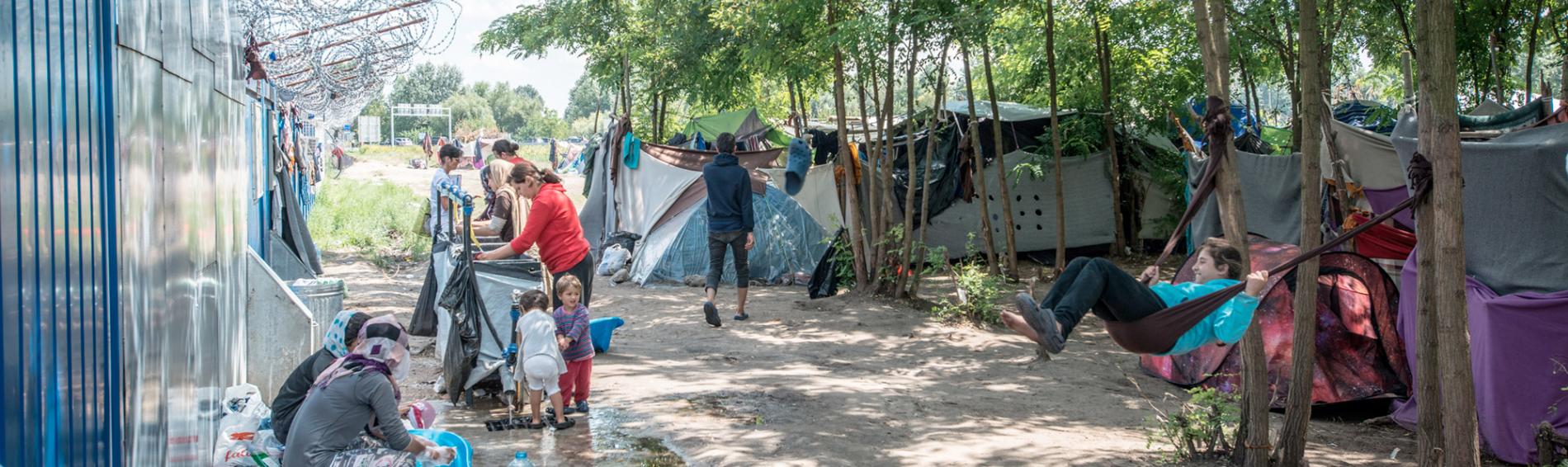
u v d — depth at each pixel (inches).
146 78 160.4
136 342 149.2
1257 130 706.2
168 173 176.1
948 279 594.9
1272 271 182.2
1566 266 276.2
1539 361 275.3
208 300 216.5
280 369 284.4
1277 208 488.7
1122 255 692.1
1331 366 331.9
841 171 625.6
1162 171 690.2
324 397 175.6
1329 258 338.6
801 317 458.6
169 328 172.2
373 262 616.4
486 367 284.8
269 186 480.4
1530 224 281.9
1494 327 281.3
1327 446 290.8
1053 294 174.7
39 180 108.4
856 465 245.8
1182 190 692.1
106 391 132.6
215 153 240.1
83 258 123.8
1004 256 659.4
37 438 105.7
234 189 277.1
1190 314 171.8
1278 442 252.7
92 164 129.1
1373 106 658.8
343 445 177.0
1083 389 343.0
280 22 334.3
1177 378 353.7
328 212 879.7
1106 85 664.4
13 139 100.3
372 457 176.7
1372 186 406.0
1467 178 292.8
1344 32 596.7
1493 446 283.3
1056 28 651.5
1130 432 290.5
